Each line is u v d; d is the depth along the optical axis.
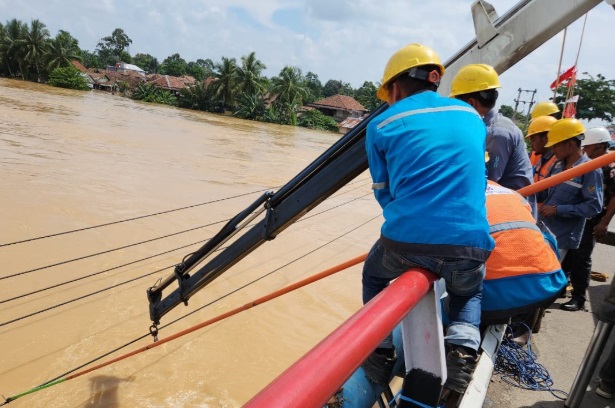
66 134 26.50
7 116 30.41
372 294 2.14
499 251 2.40
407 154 1.79
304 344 7.27
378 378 2.27
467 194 1.74
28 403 5.53
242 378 6.31
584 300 5.33
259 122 68.00
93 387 5.88
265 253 10.95
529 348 3.83
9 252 9.37
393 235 1.76
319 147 41.69
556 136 4.87
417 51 2.06
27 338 6.76
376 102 85.31
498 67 2.83
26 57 83.00
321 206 16.27
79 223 11.65
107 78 96.25
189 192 16.55
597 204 4.73
